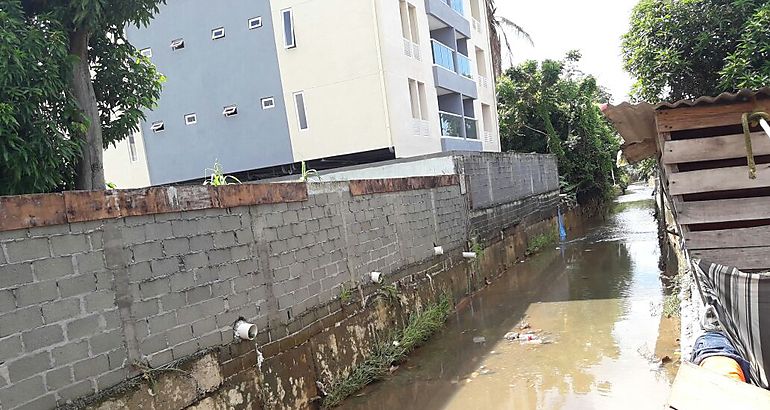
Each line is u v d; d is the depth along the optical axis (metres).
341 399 5.81
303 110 14.76
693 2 8.89
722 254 4.61
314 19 14.31
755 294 3.46
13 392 3.06
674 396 2.74
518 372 6.21
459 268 10.38
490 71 22.44
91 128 6.23
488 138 21.41
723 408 2.52
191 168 16.25
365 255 7.11
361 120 14.06
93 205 3.61
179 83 16.08
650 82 9.77
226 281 4.65
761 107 4.41
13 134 5.04
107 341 3.62
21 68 4.98
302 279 5.69
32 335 3.19
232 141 15.66
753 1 8.19
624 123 5.05
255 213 5.09
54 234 3.38
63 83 5.64
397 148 14.02
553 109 24.39
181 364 4.10
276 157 15.20
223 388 4.44
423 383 6.19
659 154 5.48
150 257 3.99
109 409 3.53
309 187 6.02
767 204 4.46
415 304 8.25
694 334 4.64
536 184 17.77
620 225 20.09
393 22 14.44
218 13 15.36
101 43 6.67
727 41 8.77
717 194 4.93
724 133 4.82
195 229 4.41
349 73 14.06
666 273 10.42
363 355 6.57
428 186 9.55
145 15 6.34
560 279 11.27
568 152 24.31
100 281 3.62
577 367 6.18
